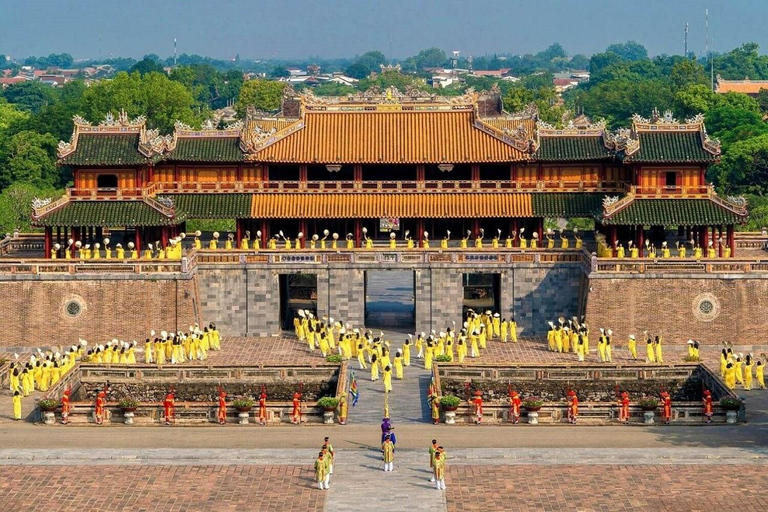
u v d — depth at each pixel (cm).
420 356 12875
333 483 9144
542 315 13750
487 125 14638
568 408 10700
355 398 11300
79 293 13362
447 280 13750
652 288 13175
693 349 12469
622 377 11781
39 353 12094
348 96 15025
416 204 14412
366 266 13750
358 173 14562
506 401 11044
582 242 14650
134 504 8825
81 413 10762
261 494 8975
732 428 10506
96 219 13762
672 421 10675
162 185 14588
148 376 11819
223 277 13788
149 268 13362
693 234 14638
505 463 9562
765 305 13150
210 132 14650
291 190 14538
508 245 14200
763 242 14962
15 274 13338
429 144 14550
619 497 8912
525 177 14588
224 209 14400
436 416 10662
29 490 9069
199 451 9831
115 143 14025
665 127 13900
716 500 8862
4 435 10344
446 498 8869
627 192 14012
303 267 13775
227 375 11819
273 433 10394
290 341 13638
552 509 8706
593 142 14500
